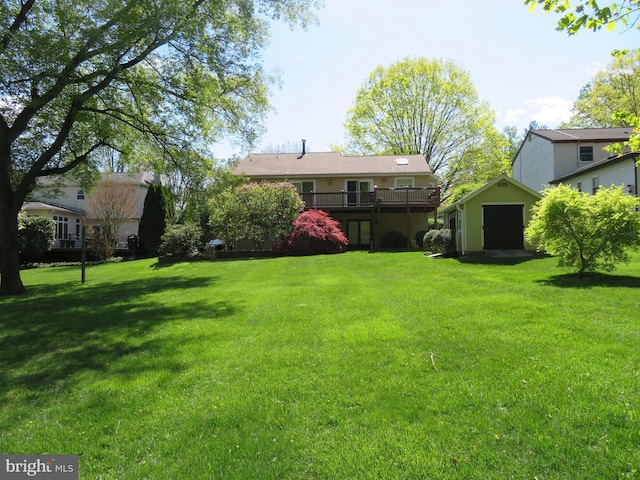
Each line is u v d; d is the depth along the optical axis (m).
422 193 23.27
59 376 4.38
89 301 9.43
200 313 7.25
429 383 3.70
